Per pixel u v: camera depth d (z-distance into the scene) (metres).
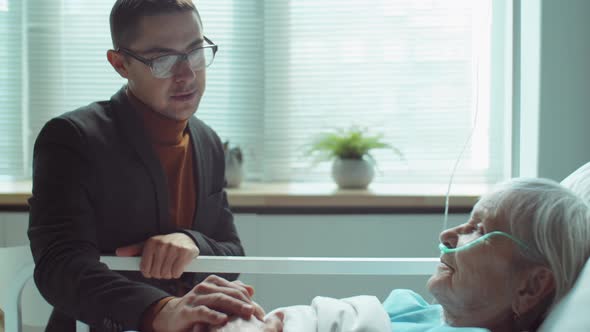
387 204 2.21
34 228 1.07
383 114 2.56
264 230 2.25
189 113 1.18
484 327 0.98
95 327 1.01
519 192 0.95
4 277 1.31
